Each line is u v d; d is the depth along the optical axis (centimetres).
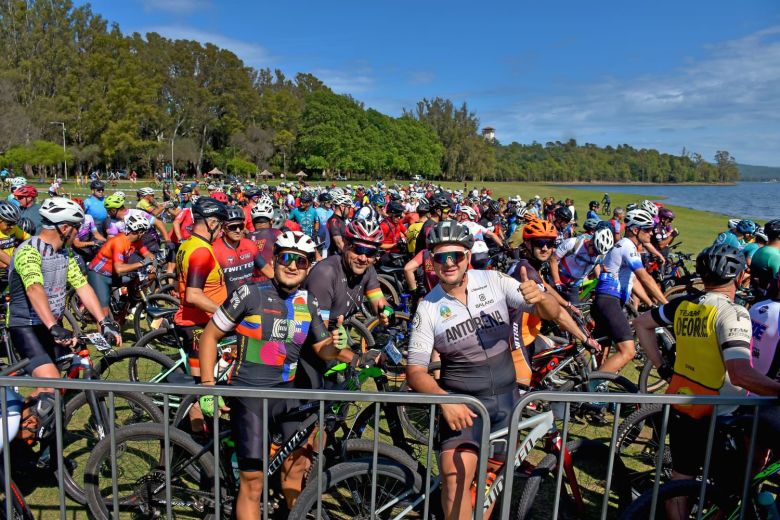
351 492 294
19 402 318
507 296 287
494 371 280
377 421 255
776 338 321
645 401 257
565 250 559
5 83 7300
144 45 10175
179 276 425
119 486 337
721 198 10406
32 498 352
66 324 750
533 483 299
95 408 351
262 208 673
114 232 900
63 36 8950
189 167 10731
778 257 460
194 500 312
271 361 289
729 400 261
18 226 660
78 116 8325
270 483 330
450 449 269
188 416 389
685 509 281
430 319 280
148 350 444
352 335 699
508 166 17562
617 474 329
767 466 280
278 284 292
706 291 303
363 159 10781
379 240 375
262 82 13175
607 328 522
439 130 13600
